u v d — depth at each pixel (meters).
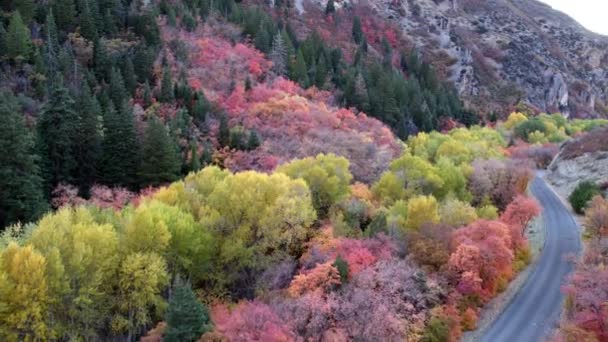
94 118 62.75
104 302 40.78
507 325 41.81
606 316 33.44
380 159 74.19
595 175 73.56
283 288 42.28
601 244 45.69
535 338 39.44
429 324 38.25
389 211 52.97
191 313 33.31
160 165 64.12
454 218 51.41
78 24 90.12
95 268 38.97
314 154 72.75
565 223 64.25
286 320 33.88
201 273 47.41
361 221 53.59
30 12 85.25
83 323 40.09
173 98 82.31
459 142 84.56
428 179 59.78
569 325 35.34
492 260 43.75
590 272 38.38
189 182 56.78
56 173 60.22
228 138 75.19
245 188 50.44
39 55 74.69
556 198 75.06
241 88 88.44
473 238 45.62
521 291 47.25
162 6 107.56
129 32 95.50
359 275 38.62
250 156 70.94
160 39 95.31
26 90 72.19
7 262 35.41
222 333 32.72
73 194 57.25
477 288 42.09
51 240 38.62
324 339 33.44
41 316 35.97
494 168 67.44
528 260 52.94
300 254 50.47
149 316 42.75
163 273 40.56
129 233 42.41
